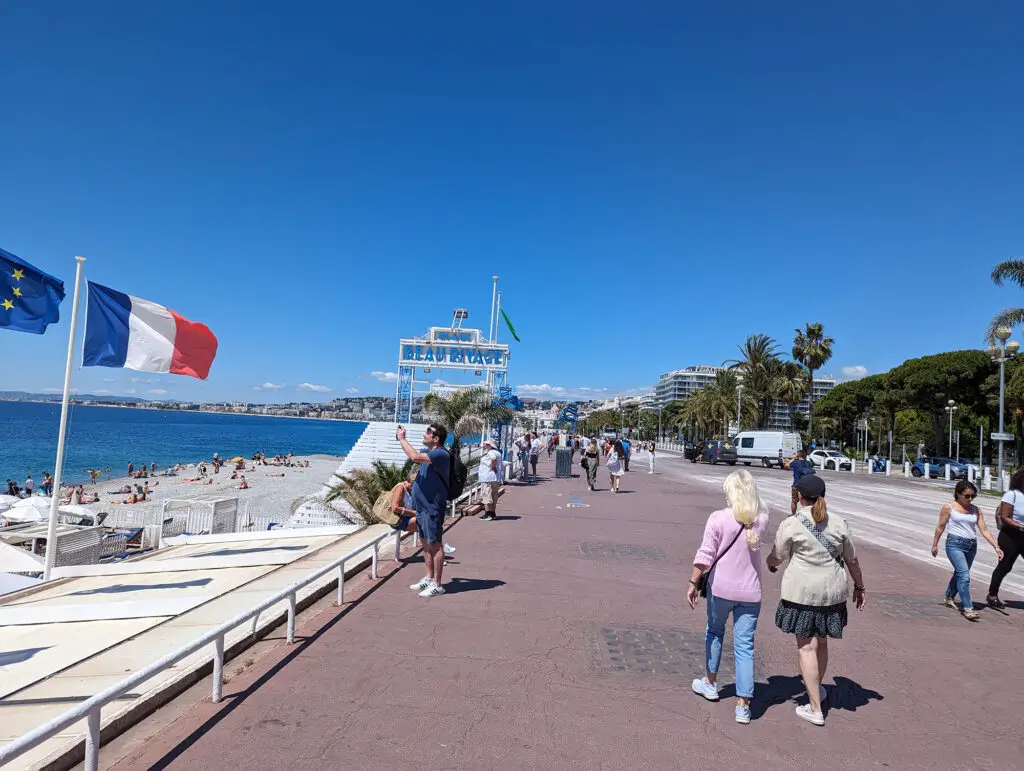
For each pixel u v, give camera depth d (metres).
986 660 5.56
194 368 10.25
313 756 3.50
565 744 3.74
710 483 25.39
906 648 5.84
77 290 9.23
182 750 3.53
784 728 4.06
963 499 7.15
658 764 3.55
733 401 66.31
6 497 20.66
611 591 7.44
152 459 68.19
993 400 44.66
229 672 4.72
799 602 4.12
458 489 7.04
